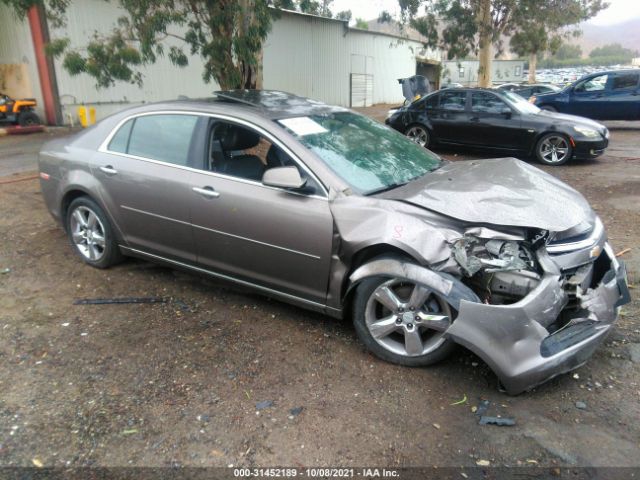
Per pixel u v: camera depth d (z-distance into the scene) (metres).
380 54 30.27
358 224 3.30
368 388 3.16
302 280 3.66
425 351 3.29
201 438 2.75
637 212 6.79
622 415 2.90
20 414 2.93
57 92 17.50
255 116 3.87
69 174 4.77
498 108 10.87
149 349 3.60
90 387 3.18
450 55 22.73
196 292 4.50
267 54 22.30
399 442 2.72
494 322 2.89
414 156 4.30
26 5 9.50
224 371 3.34
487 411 2.95
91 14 17.47
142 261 5.18
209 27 9.30
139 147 4.39
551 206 3.30
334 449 2.67
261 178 3.76
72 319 4.02
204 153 4.00
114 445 2.70
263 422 2.87
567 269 3.19
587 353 3.05
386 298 3.30
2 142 14.60
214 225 3.91
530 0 20.73
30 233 6.00
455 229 3.15
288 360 3.46
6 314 4.11
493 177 3.77
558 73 52.91
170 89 20.11
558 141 10.24
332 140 3.92
